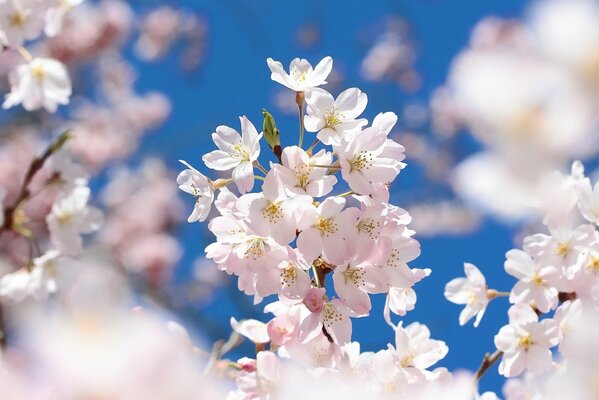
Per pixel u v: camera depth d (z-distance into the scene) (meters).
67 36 2.67
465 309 1.00
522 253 0.95
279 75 0.92
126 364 0.53
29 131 2.47
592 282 0.93
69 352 0.52
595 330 0.78
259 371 0.89
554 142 0.43
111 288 0.54
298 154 0.90
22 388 0.52
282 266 0.90
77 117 2.91
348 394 0.74
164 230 2.72
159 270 2.53
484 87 0.43
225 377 0.95
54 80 1.22
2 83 2.46
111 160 2.88
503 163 0.45
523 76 0.42
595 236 0.93
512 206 0.46
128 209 2.74
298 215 0.89
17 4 1.18
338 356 0.90
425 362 0.94
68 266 1.09
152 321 0.55
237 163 0.91
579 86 0.41
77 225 1.10
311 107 0.91
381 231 0.90
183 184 0.91
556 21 0.41
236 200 0.91
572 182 0.91
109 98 3.02
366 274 0.91
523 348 0.94
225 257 0.91
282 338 0.91
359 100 0.92
